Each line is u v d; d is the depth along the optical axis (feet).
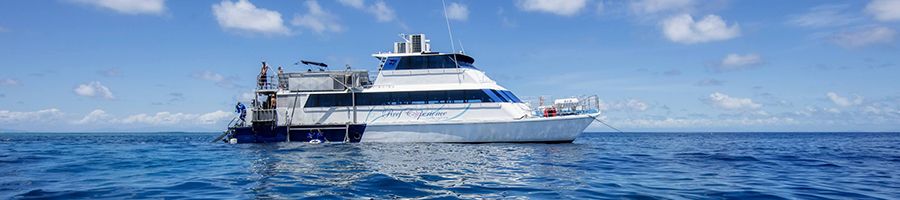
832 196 32.04
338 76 88.07
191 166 49.80
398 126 84.43
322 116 87.45
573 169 46.88
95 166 50.29
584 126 83.05
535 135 83.46
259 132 89.15
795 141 152.35
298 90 87.97
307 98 87.97
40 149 87.97
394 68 87.76
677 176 41.91
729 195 31.94
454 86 85.97
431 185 35.91
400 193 32.45
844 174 44.62
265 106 92.84
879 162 57.77
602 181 38.32
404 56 87.76
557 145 81.71
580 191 33.24
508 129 83.15
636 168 48.34
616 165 51.21
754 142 139.64
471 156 60.18
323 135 86.79
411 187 34.94
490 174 42.39
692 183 37.42
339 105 87.30
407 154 63.10
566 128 83.15
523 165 50.11
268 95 92.89
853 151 82.74
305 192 32.81
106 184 36.76
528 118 82.43
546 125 82.89
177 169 46.98
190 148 83.20
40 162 55.52
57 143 130.72
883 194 33.01
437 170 45.24
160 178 40.16
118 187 35.24
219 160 56.65
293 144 84.28
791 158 63.57
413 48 90.07
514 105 85.15
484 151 68.13
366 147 76.23
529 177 40.60
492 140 83.56
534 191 33.32
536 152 66.90
